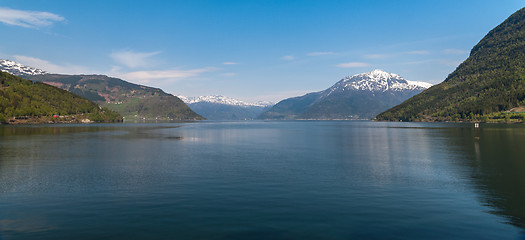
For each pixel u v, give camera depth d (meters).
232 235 17.97
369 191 29.06
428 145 80.00
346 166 45.44
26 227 19.30
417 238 17.62
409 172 39.88
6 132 142.00
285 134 145.25
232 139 109.12
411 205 24.20
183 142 93.62
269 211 22.64
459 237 17.78
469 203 24.72
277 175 37.81
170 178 35.81
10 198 26.45
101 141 94.94
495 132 134.50
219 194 27.91
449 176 36.78
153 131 169.12
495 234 18.23
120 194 27.92
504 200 25.58
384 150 68.88
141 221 20.36
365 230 18.81
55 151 66.00
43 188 30.44
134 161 51.09
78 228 19.09
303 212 22.41
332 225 19.69
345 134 141.75
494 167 43.19
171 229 18.89
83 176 37.19
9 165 46.47
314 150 69.69
